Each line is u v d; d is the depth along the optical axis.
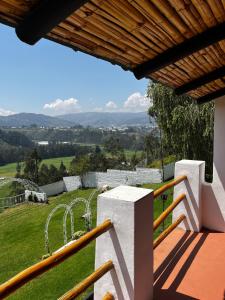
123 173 24.81
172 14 1.71
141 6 1.52
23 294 7.14
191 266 2.77
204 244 3.26
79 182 26.62
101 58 2.13
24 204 22.91
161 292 2.38
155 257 2.96
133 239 1.82
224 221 3.58
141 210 1.91
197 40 2.15
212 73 2.98
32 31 1.37
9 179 24.27
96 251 1.95
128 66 2.36
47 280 7.62
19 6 1.24
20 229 16.23
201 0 1.65
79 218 15.84
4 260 11.65
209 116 12.29
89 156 30.30
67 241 12.60
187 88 3.15
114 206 1.87
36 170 35.12
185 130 13.02
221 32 2.08
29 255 11.89
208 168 13.24
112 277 1.90
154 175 23.20
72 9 1.28
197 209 3.56
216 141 3.64
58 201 22.59
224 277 2.59
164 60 2.28
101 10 1.45
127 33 1.78
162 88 13.49
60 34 1.60
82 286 1.63
